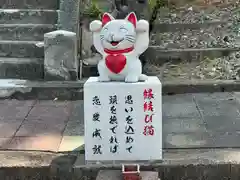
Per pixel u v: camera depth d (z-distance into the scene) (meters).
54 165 2.72
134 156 2.71
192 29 5.52
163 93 4.35
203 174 2.69
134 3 4.62
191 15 5.77
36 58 4.70
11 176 2.73
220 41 5.18
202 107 3.90
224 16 5.71
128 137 2.69
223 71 4.65
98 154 2.72
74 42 4.36
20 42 4.78
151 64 4.94
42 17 5.11
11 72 4.57
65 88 4.20
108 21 2.68
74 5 4.96
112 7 5.05
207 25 5.54
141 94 2.64
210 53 4.93
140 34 2.64
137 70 2.68
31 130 3.37
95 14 4.86
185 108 3.89
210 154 2.84
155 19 5.33
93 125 2.69
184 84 4.34
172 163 2.70
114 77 2.70
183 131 3.30
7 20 5.12
